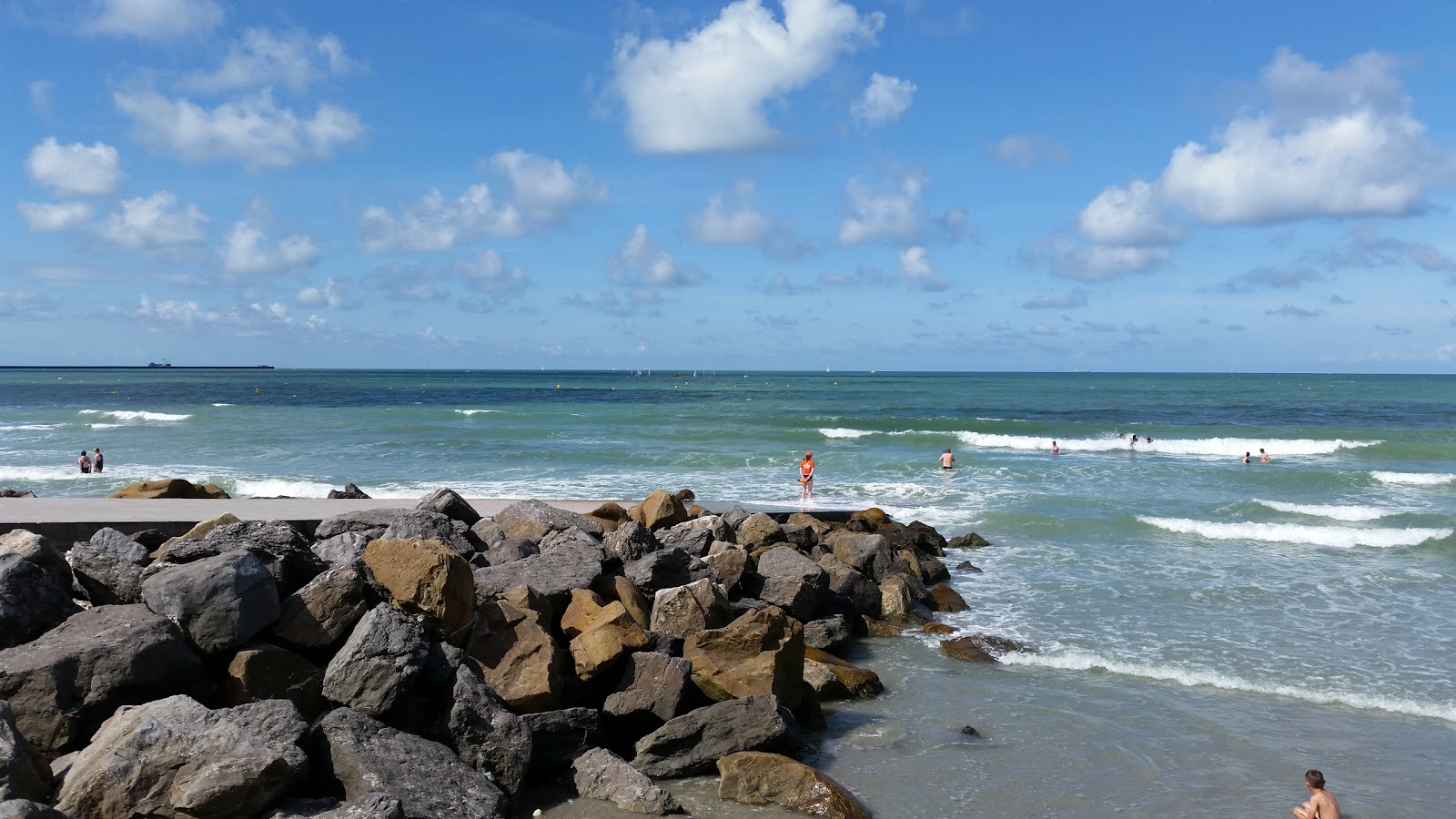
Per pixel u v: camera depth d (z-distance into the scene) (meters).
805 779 8.66
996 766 9.90
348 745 7.51
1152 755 10.29
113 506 16.44
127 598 9.28
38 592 8.70
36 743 7.38
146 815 6.57
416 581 9.20
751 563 14.89
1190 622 15.70
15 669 7.47
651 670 9.66
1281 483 33.22
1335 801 8.95
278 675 8.41
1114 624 15.57
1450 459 41.81
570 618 10.48
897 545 19.97
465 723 8.31
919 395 102.62
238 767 6.73
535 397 94.75
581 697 9.77
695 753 9.20
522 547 12.74
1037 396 99.50
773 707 9.43
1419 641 14.68
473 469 34.19
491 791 7.86
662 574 12.13
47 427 50.50
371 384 135.75
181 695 7.40
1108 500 28.31
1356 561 20.56
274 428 51.03
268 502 17.73
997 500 28.14
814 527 20.36
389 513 14.04
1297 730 11.12
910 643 14.59
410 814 7.06
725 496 28.08
